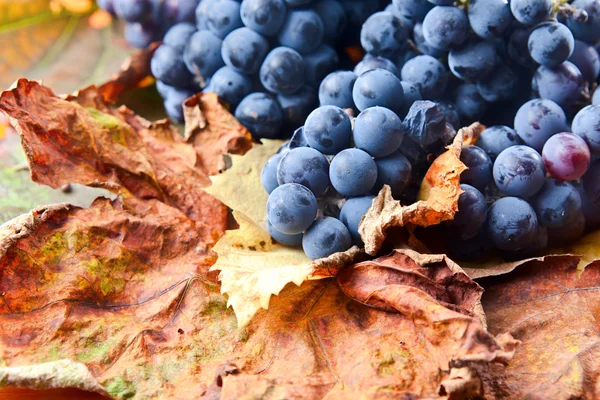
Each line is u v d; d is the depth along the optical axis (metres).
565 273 0.41
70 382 0.38
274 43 0.45
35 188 0.47
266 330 0.40
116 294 0.41
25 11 0.55
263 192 0.43
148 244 0.42
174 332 0.40
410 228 0.41
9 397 0.39
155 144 0.46
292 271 0.40
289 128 0.46
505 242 0.41
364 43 0.44
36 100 0.43
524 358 0.39
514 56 0.42
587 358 0.38
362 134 0.40
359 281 0.40
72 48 0.55
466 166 0.41
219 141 0.46
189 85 0.48
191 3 0.48
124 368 0.39
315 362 0.39
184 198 0.44
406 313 0.38
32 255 0.40
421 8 0.42
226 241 0.42
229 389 0.38
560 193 0.41
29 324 0.39
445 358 0.37
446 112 0.43
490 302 0.40
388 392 0.37
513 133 0.42
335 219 0.40
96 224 0.41
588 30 0.43
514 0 0.41
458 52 0.42
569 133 0.41
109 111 0.46
